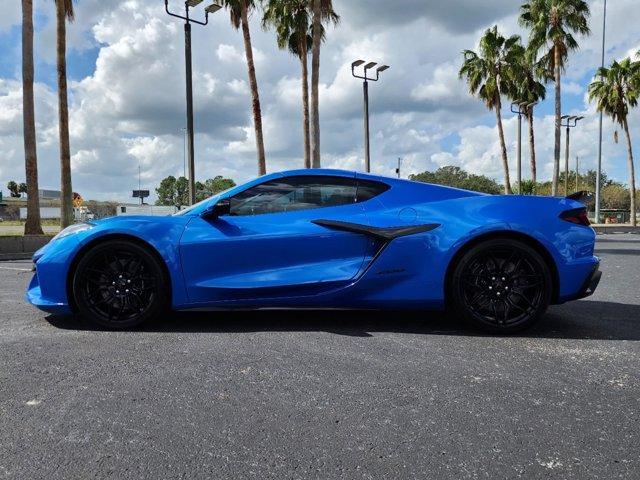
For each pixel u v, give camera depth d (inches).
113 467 68.3
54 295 145.9
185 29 537.3
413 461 70.5
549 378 105.1
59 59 611.5
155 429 79.8
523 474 67.1
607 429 81.0
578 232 145.9
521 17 1156.5
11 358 116.7
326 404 90.3
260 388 97.9
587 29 1106.7
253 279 145.3
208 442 75.7
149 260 144.0
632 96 1358.3
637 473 67.5
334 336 138.5
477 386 100.0
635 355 122.5
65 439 76.2
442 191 154.3
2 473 66.6
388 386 99.5
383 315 166.4
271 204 151.6
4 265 398.0
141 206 2053.4
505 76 1322.6
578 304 195.5
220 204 145.9
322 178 154.0
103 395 93.7
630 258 437.4
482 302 143.1
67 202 620.1
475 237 143.3
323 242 146.9
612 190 3147.1
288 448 74.0
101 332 142.2
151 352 122.0
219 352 122.1
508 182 1358.3
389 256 144.9
